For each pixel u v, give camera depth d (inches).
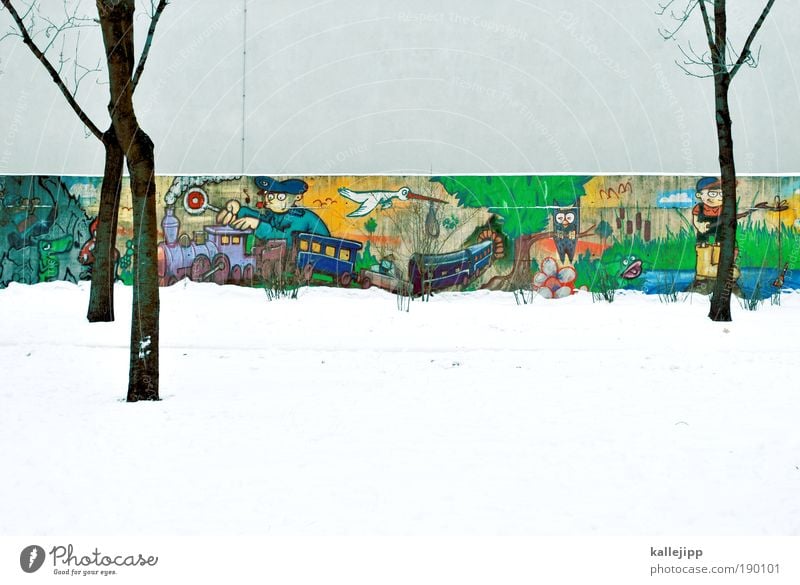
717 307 683.4
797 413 354.0
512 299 832.3
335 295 834.8
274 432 315.0
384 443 298.5
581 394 399.9
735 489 245.4
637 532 212.2
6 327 622.2
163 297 789.9
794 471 264.1
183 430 317.7
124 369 481.1
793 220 837.2
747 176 837.8
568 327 650.2
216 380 439.5
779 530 214.5
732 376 453.7
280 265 860.6
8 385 423.5
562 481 252.5
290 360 508.7
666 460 276.4
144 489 243.6
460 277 852.6
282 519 219.6
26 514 223.9
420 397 390.3
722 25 685.3
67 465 268.5
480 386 422.0
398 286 850.1
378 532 211.2
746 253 837.2
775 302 802.8
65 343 567.8
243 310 714.8
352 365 490.9
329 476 256.5
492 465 269.7
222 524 216.2
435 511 225.6
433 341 584.7
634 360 510.0
